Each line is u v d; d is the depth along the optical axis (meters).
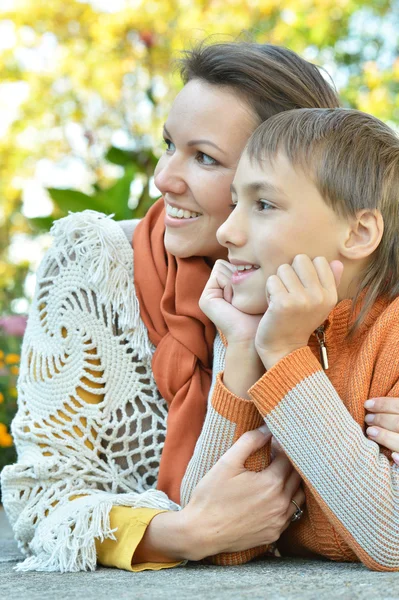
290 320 1.22
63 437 1.52
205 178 1.49
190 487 1.33
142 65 8.66
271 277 1.25
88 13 9.69
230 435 1.31
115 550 1.31
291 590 0.98
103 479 1.52
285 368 1.22
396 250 1.37
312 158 1.28
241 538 1.28
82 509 1.34
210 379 1.54
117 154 3.45
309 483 1.21
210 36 1.80
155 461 1.55
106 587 1.09
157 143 7.98
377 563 1.18
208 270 1.58
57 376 1.55
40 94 9.91
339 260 1.31
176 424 1.47
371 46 8.62
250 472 1.29
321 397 1.21
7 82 10.11
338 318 1.34
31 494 1.49
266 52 1.59
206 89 1.50
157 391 1.58
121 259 1.62
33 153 10.23
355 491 1.18
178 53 1.75
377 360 1.32
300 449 1.20
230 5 7.73
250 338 1.32
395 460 1.23
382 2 8.34
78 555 1.31
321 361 1.36
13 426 1.56
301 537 1.38
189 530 1.26
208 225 1.52
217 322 1.36
